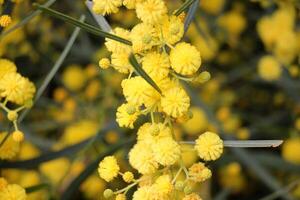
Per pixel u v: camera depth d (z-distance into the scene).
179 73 0.28
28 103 0.31
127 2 0.28
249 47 0.55
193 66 0.27
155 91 0.28
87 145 0.38
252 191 0.52
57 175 0.45
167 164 0.28
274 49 0.48
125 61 0.28
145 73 0.27
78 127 0.48
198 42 0.49
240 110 0.55
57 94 0.52
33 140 0.49
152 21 0.27
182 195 0.30
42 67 0.49
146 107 0.29
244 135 0.50
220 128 0.45
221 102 0.53
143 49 0.28
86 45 0.53
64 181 0.45
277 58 0.47
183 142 0.29
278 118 0.53
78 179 0.36
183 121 0.29
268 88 0.55
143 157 0.28
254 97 0.56
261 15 0.53
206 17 0.51
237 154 0.45
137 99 0.28
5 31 0.36
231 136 0.45
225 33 0.53
